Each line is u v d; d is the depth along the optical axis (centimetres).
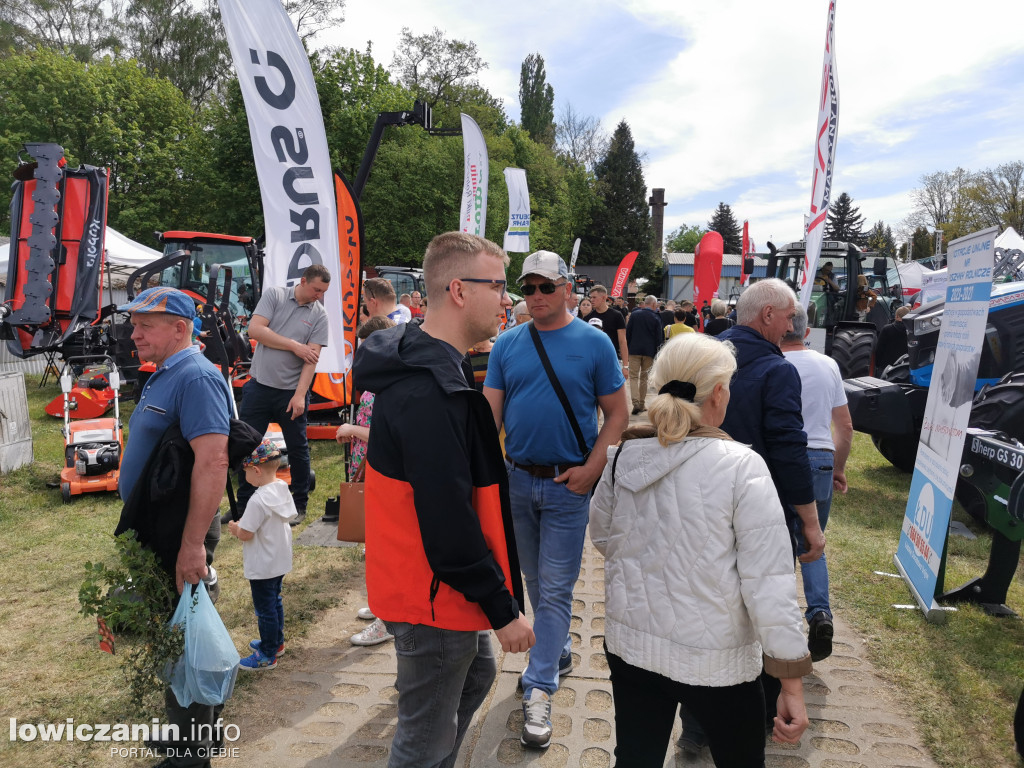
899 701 306
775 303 263
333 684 312
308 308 510
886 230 8019
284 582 421
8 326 929
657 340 976
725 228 7912
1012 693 310
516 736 276
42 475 639
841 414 339
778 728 165
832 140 536
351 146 2716
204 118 3058
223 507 571
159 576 218
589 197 5372
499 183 3028
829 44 536
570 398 275
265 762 257
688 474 171
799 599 412
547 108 6156
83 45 3469
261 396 516
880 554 486
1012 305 646
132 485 236
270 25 461
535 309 275
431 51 3991
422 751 176
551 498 279
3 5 3491
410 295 1159
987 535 541
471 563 158
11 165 2673
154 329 233
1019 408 556
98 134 2800
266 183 476
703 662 167
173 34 3600
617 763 183
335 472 666
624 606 179
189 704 213
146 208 2831
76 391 901
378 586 173
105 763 256
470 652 176
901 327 956
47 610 378
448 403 161
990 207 4484
